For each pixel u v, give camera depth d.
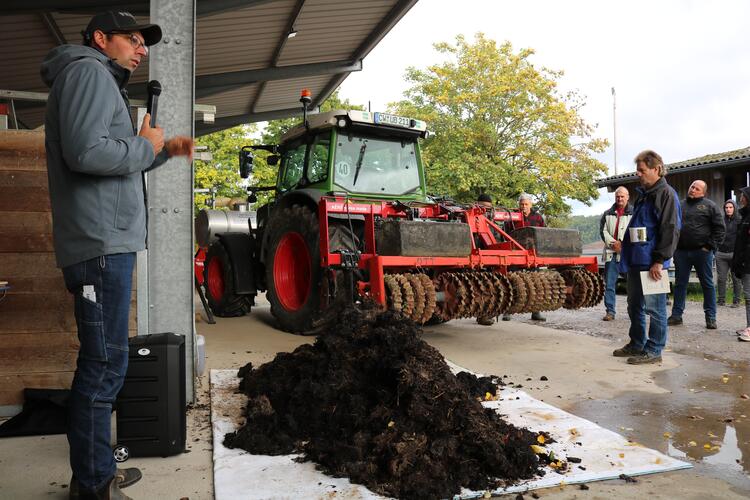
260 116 12.16
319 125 6.02
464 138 18.16
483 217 5.75
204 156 6.00
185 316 3.37
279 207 6.39
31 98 3.63
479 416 2.60
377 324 3.08
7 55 7.45
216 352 5.02
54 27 6.64
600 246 11.87
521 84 18.38
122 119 2.06
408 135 6.41
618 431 3.01
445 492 2.21
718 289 8.66
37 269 3.20
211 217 8.59
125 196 2.05
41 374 3.19
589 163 18.81
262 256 6.63
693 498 2.22
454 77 18.77
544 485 2.31
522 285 4.98
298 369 3.19
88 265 2.01
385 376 2.80
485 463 2.39
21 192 3.18
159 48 3.27
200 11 5.91
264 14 7.17
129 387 2.60
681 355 4.95
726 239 8.49
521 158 18.50
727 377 4.16
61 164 2.00
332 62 9.42
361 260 4.80
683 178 14.02
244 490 2.24
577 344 5.43
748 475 2.44
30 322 3.19
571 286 5.65
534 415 3.17
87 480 2.05
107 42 2.12
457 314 4.80
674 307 6.69
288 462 2.54
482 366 4.50
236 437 2.74
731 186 12.92
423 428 2.53
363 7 7.35
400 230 4.62
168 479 2.39
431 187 17.14
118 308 2.07
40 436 2.91
